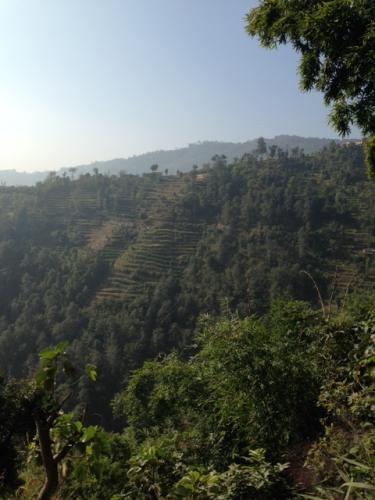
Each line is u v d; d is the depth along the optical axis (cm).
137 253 7825
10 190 10856
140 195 10688
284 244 7162
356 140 12719
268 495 352
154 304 6025
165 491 361
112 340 5275
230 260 7019
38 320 5934
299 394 507
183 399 737
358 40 466
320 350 559
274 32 549
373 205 8088
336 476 325
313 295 5384
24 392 258
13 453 275
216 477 306
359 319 606
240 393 525
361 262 6138
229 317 637
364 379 414
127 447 712
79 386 3847
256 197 8906
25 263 7419
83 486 509
